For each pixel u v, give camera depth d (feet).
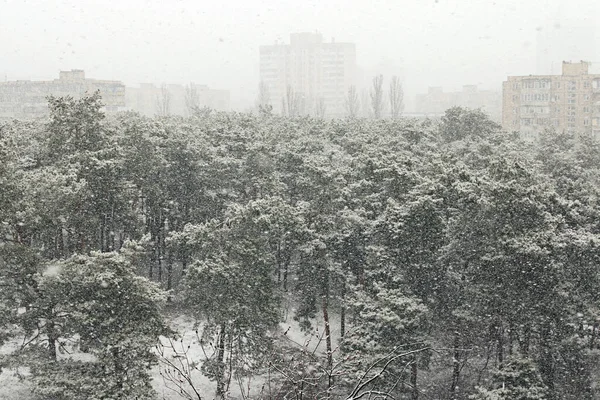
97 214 116.57
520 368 93.61
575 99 376.89
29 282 92.32
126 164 127.95
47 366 90.12
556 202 102.42
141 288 89.30
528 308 95.14
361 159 135.44
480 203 94.02
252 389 100.27
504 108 398.62
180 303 140.36
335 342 127.13
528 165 123.44
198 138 151.02
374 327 98.58
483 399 90.89
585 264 97.86
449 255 102.73
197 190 143.23
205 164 139.74
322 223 115.96
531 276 93.66
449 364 113.50
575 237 94.89
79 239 113.39
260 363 77.66
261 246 104.37
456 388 112.06
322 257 114.62
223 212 144.25
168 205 141.38
